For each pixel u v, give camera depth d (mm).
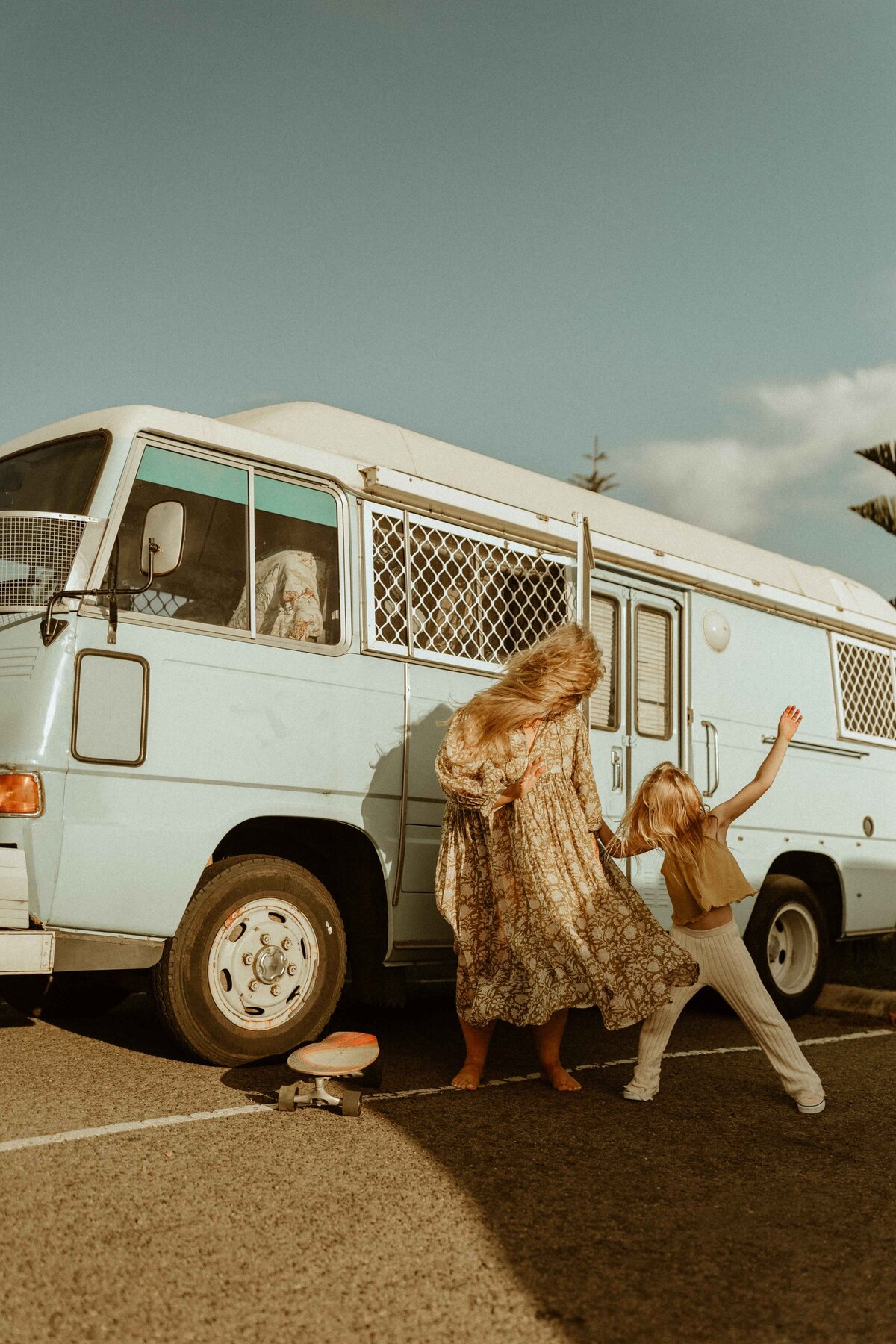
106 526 4855
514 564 6434
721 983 5137
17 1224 3289
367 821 5547
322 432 5863
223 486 5266
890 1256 3420
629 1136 4551
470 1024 5215
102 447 5004
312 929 5344
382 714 5672
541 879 4871
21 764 4480
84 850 4578
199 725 4980
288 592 5398
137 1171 3799
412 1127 4488
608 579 7012
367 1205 3621
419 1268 3186
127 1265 3084
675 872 5223
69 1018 6492
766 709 7965
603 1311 2994
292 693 5328
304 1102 4641
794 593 8359
